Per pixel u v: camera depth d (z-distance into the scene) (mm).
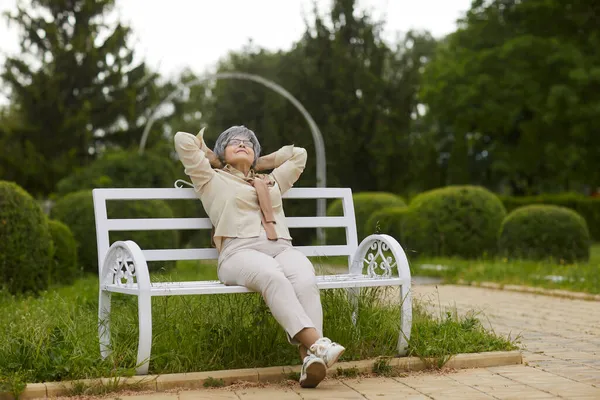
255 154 5402
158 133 34719
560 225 15773
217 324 5074
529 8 34531
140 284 4383
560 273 12266
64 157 31547
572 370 4914
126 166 19969
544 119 32344
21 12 32844
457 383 4504
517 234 15930
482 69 35344
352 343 5109
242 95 37750
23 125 32500
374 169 29141
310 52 29766
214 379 4457
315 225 5562
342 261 9883
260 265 4574
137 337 4902
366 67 29969
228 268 4746
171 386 4398
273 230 4930
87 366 4469
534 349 5793
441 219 17250
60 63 32594
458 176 35094
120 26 33719
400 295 5031
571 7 34219
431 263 15352
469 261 15891
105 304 4906
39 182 31781
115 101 33281
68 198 14977
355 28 30328
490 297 10094
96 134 34375
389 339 5203
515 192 42531
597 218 33812
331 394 4215
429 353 4996
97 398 4160
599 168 34594
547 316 7965
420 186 34938
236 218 4918
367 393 4234
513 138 39281
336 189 5672
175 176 20641
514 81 33469
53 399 4117
